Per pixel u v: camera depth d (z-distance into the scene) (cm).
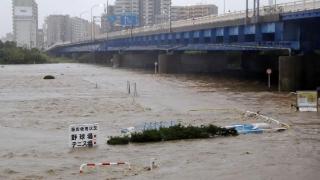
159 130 3297
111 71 13188
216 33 9750
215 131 3334
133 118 4356
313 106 4641
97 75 11275
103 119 4316
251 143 3038
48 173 2367
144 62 16025
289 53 6919
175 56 11781
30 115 4656
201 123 3938
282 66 6719
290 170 2320
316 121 3997
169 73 11688
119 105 5344
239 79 9200
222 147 2938
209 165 2466
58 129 3803
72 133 3009
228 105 5281
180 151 2847
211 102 5597
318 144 2977
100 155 2789
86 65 18238
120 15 16662
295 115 4372
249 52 9769
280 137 3241
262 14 7969
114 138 3162
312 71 6875
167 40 12519
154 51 14400
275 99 5788
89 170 2398
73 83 8738
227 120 4116
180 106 5244
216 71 11625
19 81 9294
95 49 19062
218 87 7644
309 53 6969
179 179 2200
